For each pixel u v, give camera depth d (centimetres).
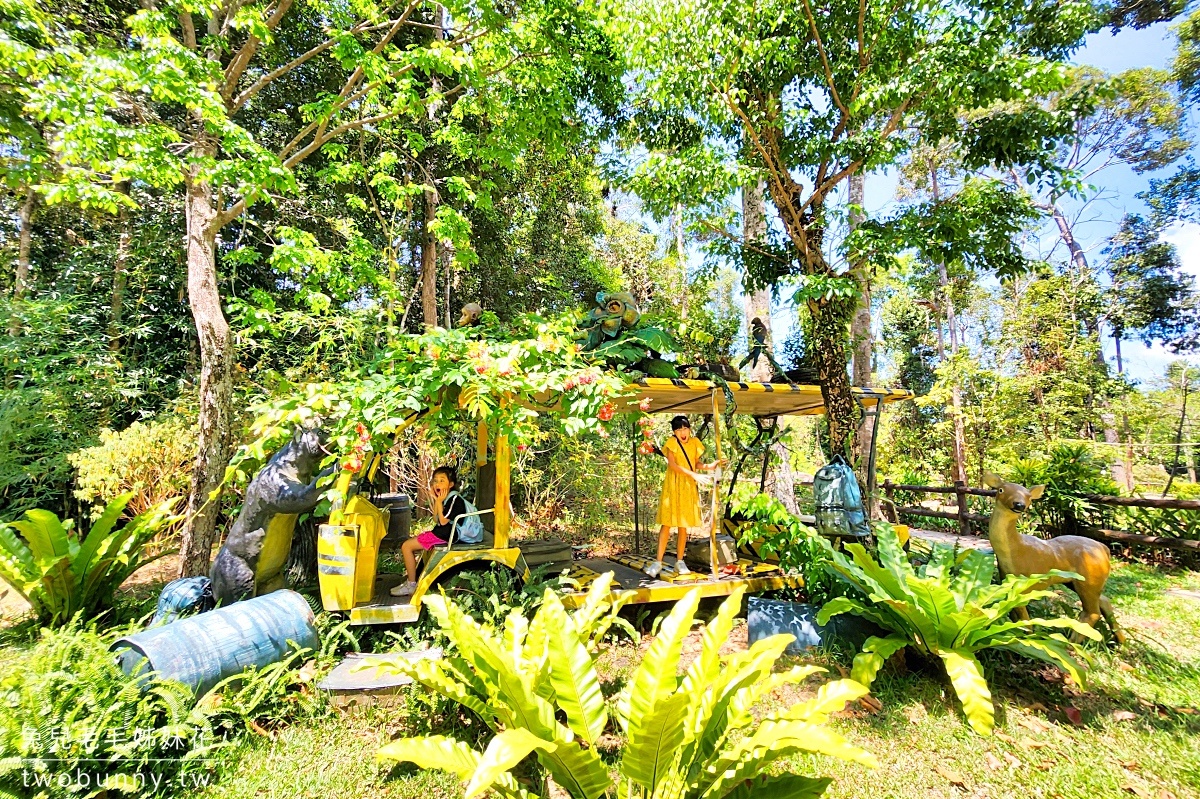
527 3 648
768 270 629
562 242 1309
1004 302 1547
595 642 307
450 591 412
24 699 255
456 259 758
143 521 498
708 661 224
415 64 591
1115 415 1380
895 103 472
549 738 203
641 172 525
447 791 264
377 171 910
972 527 933
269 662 346
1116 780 269
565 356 409
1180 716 329
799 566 504
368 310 827
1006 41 473
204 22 780
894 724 323
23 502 720
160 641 314
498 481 425
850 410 539
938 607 348
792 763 284
